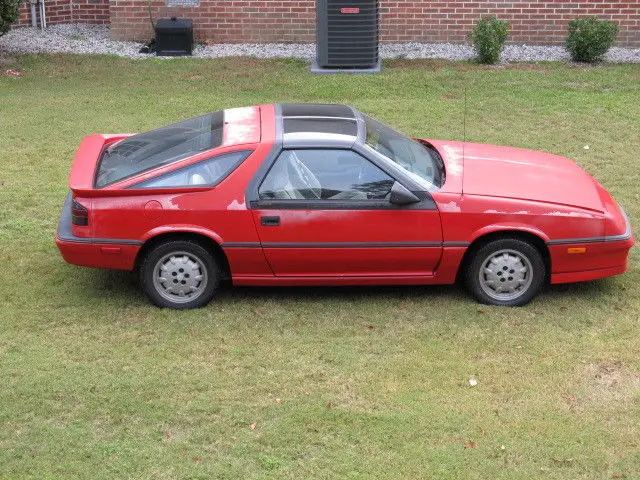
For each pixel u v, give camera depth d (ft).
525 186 25.20
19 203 31.65
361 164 24.17
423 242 24.23
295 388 21.20
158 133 26.48
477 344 23.21
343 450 19.02
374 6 48.26
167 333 23.63
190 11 54.49
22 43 53.88
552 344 23.27
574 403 20.80
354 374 21.81
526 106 43.21
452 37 54.95
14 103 43.16
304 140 24.23
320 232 24.06
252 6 54.39
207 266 24.52
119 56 51.80
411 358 22.54
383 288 26.32
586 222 24.39
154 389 21.06
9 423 19.80
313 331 23.84
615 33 50.98
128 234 23.98
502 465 18.63
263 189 23.95
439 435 19.56
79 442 19.17
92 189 23.80
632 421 20.15
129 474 18.21
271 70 49.37
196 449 19.02
